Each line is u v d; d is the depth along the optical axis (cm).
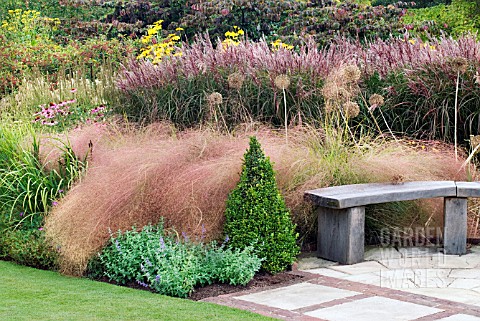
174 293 550
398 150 780
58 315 471
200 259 602
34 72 1327
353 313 492
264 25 1625
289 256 626
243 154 680
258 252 614
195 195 661
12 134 812
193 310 493
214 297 542
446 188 666
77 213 648
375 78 922
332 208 651
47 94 1208
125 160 700
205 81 951
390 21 1496
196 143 736
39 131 909
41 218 707
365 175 727
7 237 689
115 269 599
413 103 885
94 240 628
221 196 664
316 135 782
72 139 791
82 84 1227
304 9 1545
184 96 952
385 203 714
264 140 760
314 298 534
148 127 849
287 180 705
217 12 1592
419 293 544
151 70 1005
